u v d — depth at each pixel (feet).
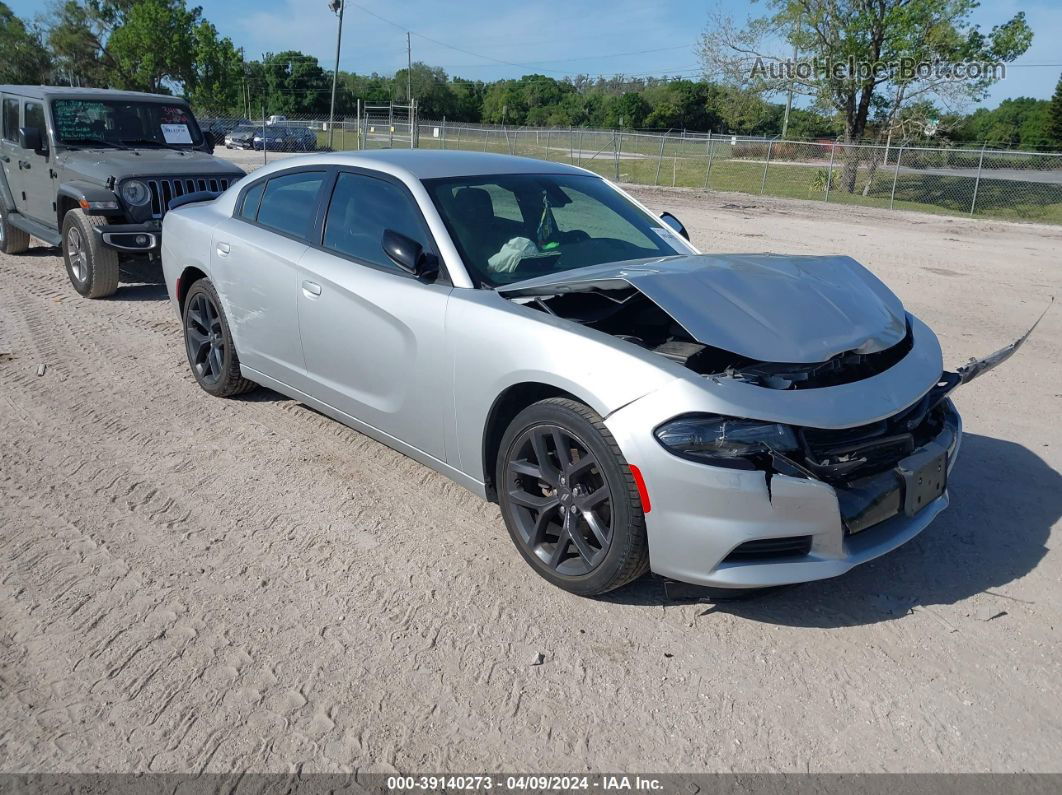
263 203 15.92
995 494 13.75
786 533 9.29
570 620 10.30
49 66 203.10
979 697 9.00
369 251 13.26
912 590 10.98
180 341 22.08
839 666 9.48
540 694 8.99
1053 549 12.02
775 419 9.18
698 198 82.69
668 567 9.58
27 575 11.10
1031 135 229.04
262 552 11.83
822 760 8.09
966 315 27.58
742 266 11.76
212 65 153.58
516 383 10.66
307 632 10.02
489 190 13.44
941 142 103.60
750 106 108.99
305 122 137.59
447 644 9.82
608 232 13.92
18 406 17.20
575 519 10.50
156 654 9.56
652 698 8.95
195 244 16.97
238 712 8.67
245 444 15.56
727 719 8.64
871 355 10.99
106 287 25.71
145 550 11.80
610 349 9.89
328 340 13.78
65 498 13.30
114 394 18.04
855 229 57.26
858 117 102.22
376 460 14.99
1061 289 33.35
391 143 117.91
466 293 11.63
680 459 9.16
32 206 29.73
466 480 12.01
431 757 8.11
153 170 25.73
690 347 10.09
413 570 11.42
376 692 8.99
